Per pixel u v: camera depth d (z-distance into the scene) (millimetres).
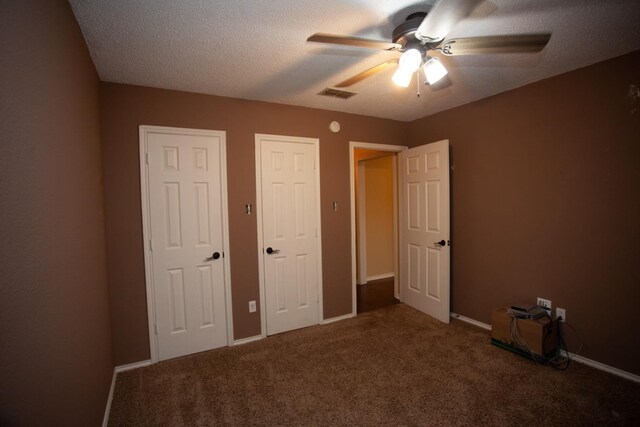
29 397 879
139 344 2582
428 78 1756
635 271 2162
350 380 2316
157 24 1673
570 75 2447
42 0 1091
